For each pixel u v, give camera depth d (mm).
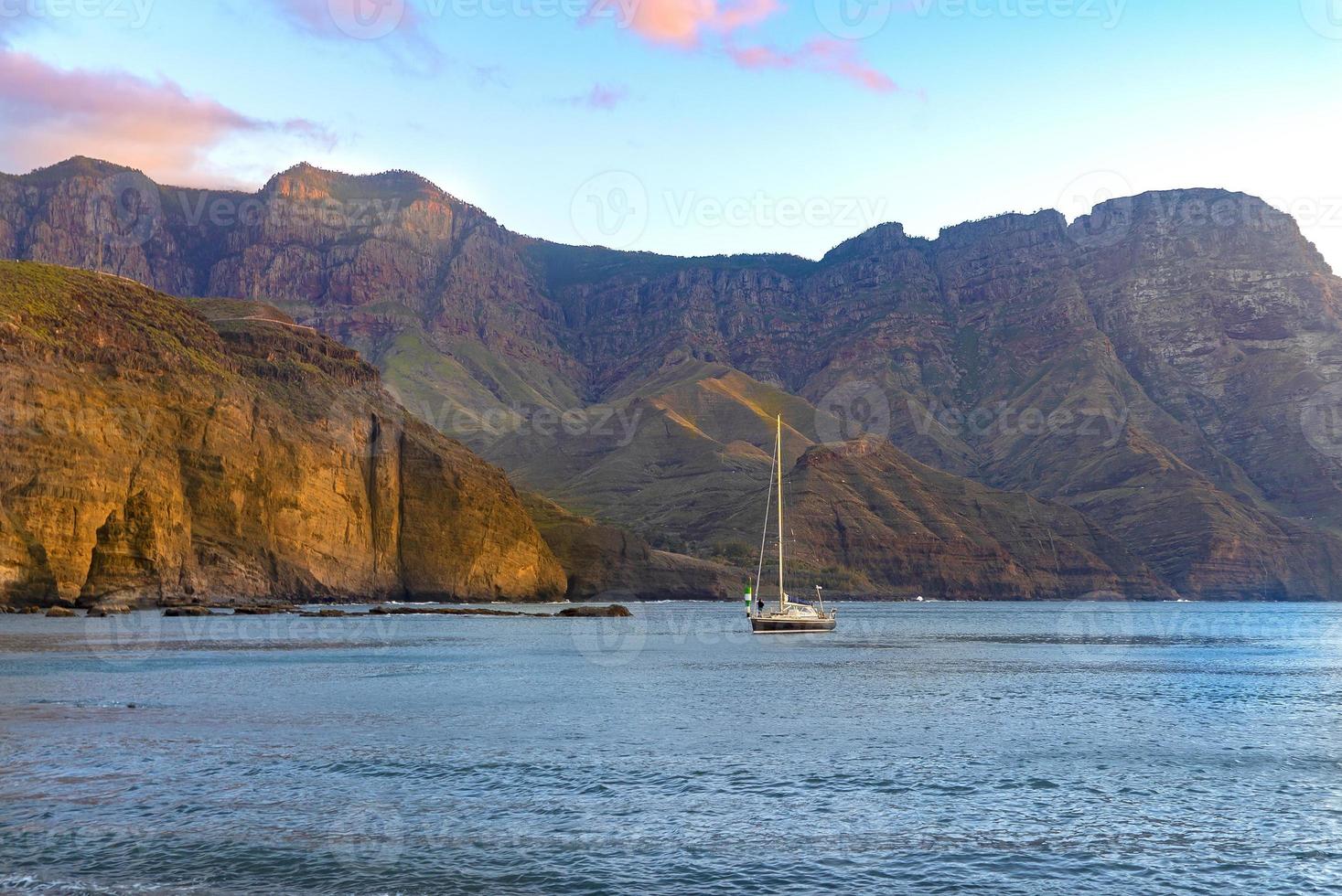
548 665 77188
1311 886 25016
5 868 24938
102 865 25219
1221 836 28922
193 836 27578
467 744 40688
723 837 28391
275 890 23922
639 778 35031
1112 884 25062
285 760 36938
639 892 24203
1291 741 44250
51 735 40844
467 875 25125
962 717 50469
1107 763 38812
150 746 38906
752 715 49969
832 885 24828
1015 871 25859
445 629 125812
